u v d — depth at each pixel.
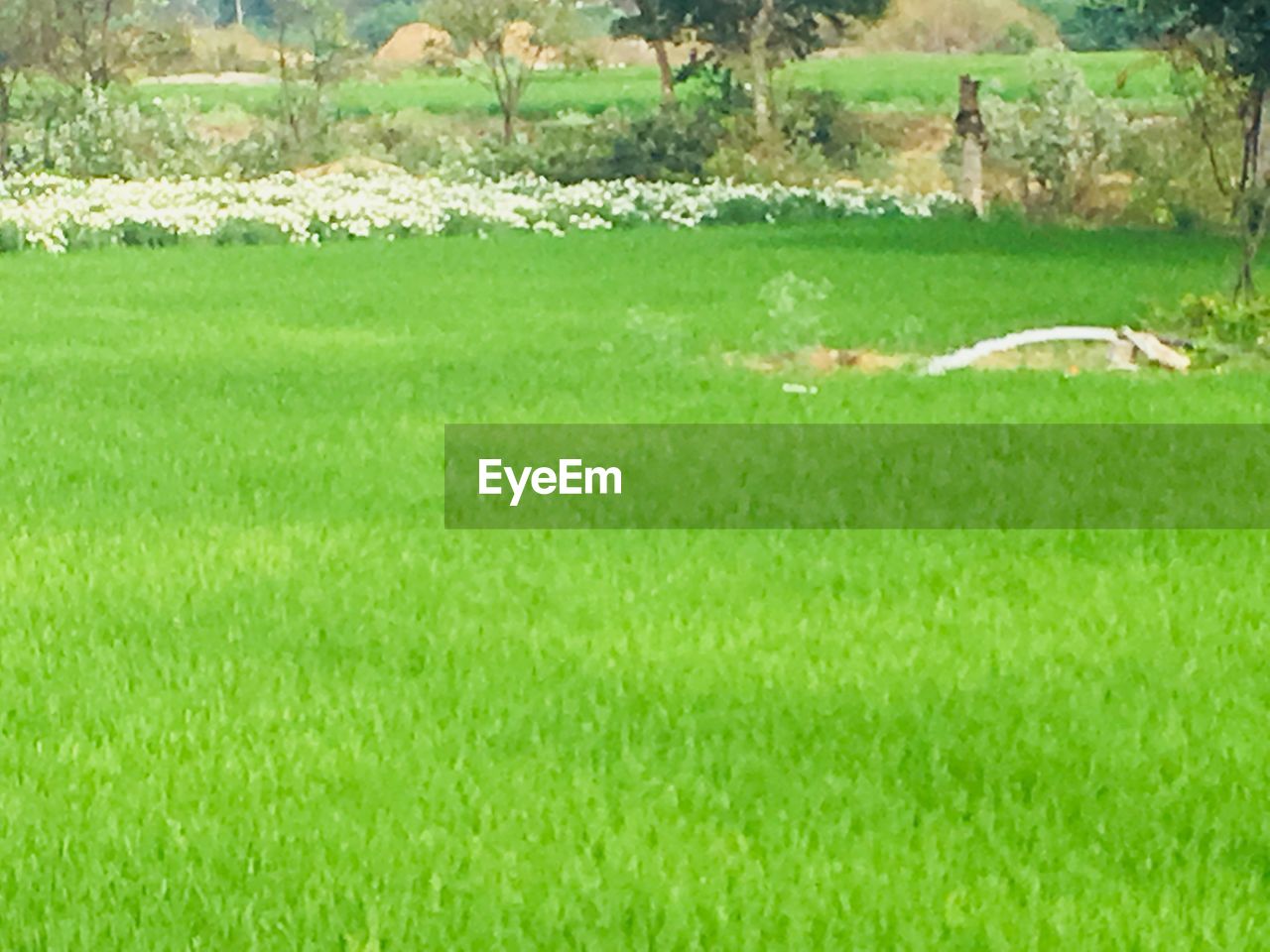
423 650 9.79
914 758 8.21
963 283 27.77
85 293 27.00
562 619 10.32
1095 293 26.27
